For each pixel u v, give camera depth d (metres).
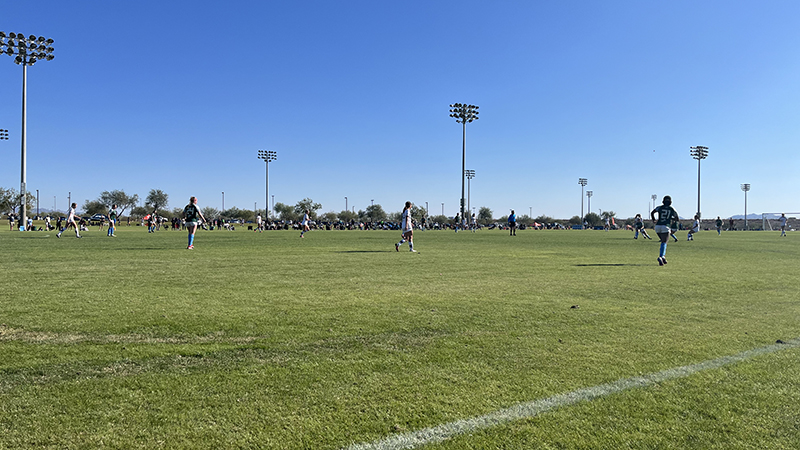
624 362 3.80
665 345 4.29
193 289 7.01
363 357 3.88
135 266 9.91
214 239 22.62
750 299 6.65
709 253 15.81
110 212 25.84
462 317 5.34
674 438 2.60
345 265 10.61
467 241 23.19
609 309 5.87
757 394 3.18
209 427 2.65
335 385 3.27
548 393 3.17
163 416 2.77
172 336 4.39
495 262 11.66
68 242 18.31
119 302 5.91
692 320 5.30
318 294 6.72
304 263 10.98
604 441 2.55
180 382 3.27
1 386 3.14
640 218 29.25
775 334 4.71
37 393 3.04
